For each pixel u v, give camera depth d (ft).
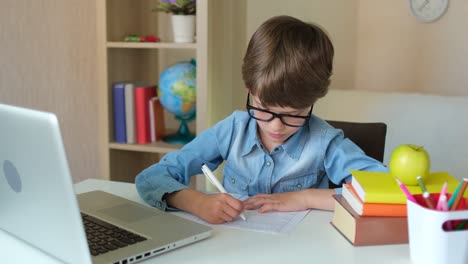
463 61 8.55
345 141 4.50
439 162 6.95
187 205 3.78
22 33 7.20
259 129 4.44
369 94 7.46
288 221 3.59
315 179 4.53
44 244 2.86
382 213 3.16
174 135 8.13
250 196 4.31
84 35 7.76
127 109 7.87
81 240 2.55
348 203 3.39
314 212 3.80
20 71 7.25
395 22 9.18
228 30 7.99
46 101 7.55
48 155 2.44
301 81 3.75
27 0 7.21
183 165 4.52
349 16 9.46
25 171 2.66
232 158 4.58
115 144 7.91
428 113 7.02
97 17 7.59
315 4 8.92
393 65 9.33
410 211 2.82
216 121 7.77
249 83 3.93
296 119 3.87
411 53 9.09
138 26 8.50
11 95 7.18
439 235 2.66
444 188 2.72
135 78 8.54
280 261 2.91
